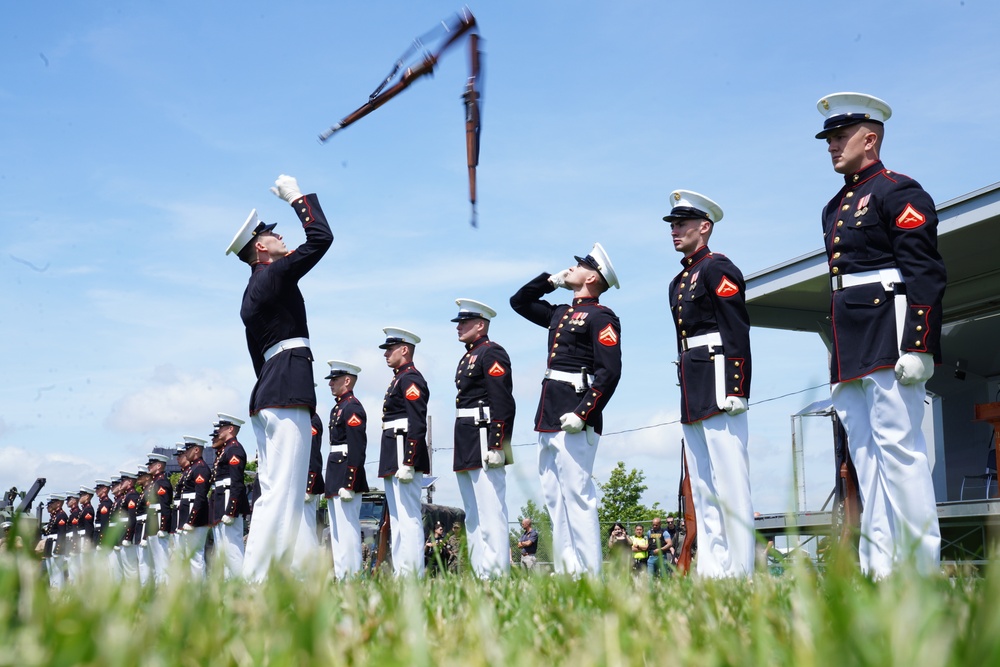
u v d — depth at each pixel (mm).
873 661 1046
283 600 1812
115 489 21359
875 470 4898
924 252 4688
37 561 1668
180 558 2164
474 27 4961
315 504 12172
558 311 7617
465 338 9148
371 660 1447
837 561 1889
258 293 5973
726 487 5844
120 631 1187
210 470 15555
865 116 5070
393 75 5277
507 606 2447
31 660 1111
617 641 1426
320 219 5977
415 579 2920
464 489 9086
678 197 6344
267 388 5895
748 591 2820
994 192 8984
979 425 12523
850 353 4898
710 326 6008
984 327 12336
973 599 1793
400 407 10305
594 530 6957
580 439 6973
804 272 10883
